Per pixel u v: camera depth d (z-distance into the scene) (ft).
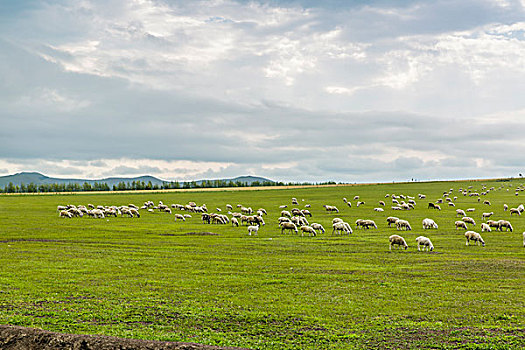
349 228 184.85
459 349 51.83
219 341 53.78
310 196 460.55
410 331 58.44
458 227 195.72
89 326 58.75
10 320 59.82
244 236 172.35
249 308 69.21
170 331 57.72
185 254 124.88
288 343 53.93
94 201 417.90
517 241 152.05
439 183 631.97
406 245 136.05
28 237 160.66
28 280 86.99
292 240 159.53
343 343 54.03
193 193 540.52
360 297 76.64
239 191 569.23
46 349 31.71
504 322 62.18
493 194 422.41
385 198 414.00
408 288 83.35
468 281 89.25
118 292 78.48
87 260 111.65
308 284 86.58
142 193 550.36
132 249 134.00
